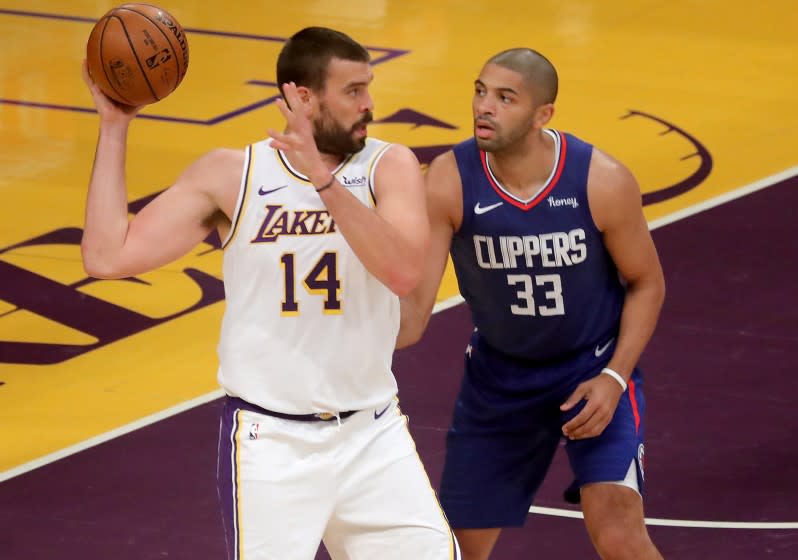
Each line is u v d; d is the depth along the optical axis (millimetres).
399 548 11156
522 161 12531
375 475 11094
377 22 39219
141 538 16047
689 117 31547
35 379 20188
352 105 10656
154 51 10938
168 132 31016
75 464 17812
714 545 15648
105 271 10805
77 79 34875
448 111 32156
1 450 18203
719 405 19094
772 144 29844
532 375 13203
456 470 13570
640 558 12328
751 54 35875
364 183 10852
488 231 12742
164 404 19500
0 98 33375
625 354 12891
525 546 15648
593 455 12672
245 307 10945
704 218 25875
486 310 13180
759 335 21203
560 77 34312
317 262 10773
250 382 10953
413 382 19844
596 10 39844
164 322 22062
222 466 11117
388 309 11055
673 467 17484
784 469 17391
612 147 29844
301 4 41094
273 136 9930
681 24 38438
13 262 24234
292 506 10922
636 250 12805
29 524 16359
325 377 10891
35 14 40312
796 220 25703
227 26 38969
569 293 12852
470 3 40781
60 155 29688
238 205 10844
